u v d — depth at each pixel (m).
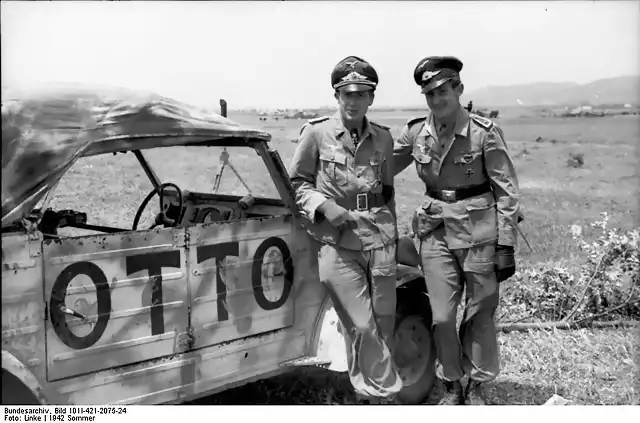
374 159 3.04
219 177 4.17
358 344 2.99
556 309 4.94
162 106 2.67
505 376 3.84
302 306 3.14
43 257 2.23
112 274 2.42
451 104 3.05
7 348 2.16
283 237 3.04
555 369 3.91
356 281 2.98
